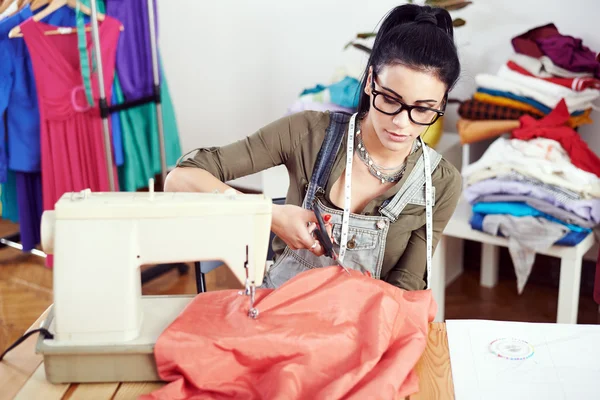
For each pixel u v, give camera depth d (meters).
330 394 1.22
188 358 1.30
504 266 3.51
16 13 3.03
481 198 2.80
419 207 1.76
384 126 1.57
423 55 1.48
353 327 1.39
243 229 1.35
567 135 2.73
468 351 1.45
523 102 2.85
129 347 1.32
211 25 4.16
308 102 3.20
